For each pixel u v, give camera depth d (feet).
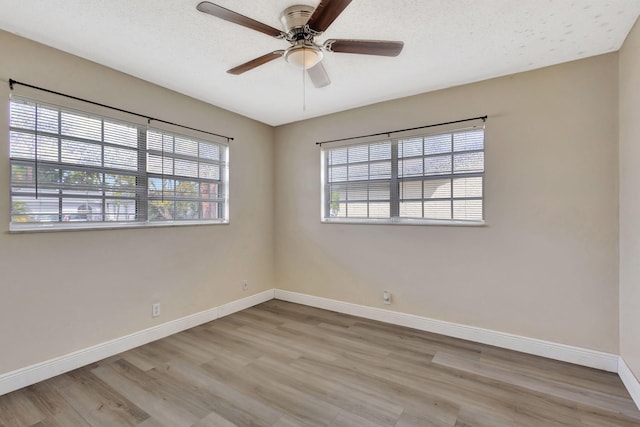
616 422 5.94
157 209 9.82
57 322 7.59
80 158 8.07
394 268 11.10
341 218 12.50
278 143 14.25
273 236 14.34
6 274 6.84
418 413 6.21
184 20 6.49
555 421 5.96
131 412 6.23
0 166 6.77
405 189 10.91
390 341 9.63
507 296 9.11
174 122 10.25
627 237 7.10
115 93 8.73
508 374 7.67
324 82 8.04
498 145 9.20
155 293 9.69
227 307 12.09
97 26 6.70
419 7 6.08
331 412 6.25
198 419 6.04
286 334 10.19
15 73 6.98
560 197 8.36
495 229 9.25
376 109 11.44
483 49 7.66
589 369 7.90
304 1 5.86
